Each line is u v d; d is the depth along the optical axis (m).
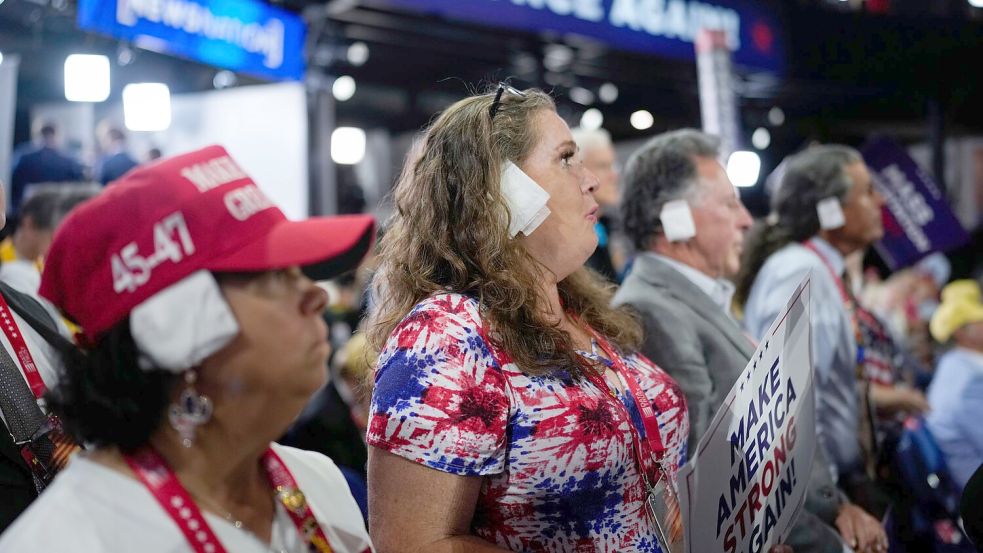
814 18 8.66
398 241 1.69
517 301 1.53
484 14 6.30
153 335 0.97
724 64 5.51
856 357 2.77
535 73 7.90
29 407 1.45
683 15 7.67
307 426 3.00
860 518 2.33
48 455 1.42
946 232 4.00
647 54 7.44
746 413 1.58
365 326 1.85
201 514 1.04
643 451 1.57
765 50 8.30
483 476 1.45
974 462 3.63
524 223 1.61
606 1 7.14
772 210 3.19
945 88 9.45
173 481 1.04
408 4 5.91
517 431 1.47
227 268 1.00
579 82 8.88
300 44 5.82
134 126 4.85
